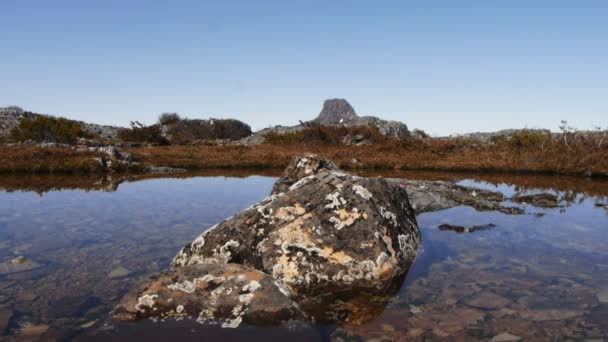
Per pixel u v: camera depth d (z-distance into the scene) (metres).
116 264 6.67
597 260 7.09
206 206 12.10
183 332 4.20
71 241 8.06
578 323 4.59
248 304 4.53
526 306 5.09
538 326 4.52
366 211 6.67
